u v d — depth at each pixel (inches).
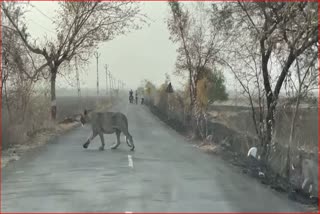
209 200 410.6
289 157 538.3
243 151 752.3
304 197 443.2
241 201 410.9
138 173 560.7
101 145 869.2
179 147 880.9
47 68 1294.3
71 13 1325.0
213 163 663.8
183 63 1273.4
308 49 573.6
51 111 1293.1
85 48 1387.8
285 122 631.8
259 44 682.2
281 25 616.1
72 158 698.8
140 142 971.3
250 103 699.4
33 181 498.3
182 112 1396.4
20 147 833.5
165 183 494.6
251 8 687.7
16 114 896.3
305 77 533.0
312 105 581.0
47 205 382.0
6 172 561.9
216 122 1141.1
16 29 1058.1
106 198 411.8
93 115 821.2
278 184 491.8
